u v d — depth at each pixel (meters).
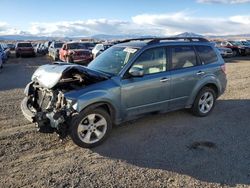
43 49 36.03
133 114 5.36
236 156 4.55
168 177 3.93
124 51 5.60
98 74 5.10
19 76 14.09
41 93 5.27
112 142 5.07
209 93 6.52
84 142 4.76
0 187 3.67
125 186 3.71
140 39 6.27
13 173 4.01
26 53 31.45
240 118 6.45
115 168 4.17
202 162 4.35
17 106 7.43
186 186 3.72
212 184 3.77
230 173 4.04
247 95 8.67
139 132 5.52
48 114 4.68
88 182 3.80
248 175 3.99
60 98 4.73
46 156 4.53
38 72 5.23
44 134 5.38
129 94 5.16
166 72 5.70
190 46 6.24
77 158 4.47
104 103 4.90
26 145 4.91
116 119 5.15
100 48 19.38
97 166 4.22
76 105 4.58
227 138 5.29
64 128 4.59
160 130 5.63
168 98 5.77
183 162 4.35
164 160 4.41
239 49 28.38
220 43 29.88
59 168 4.16
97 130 4.91
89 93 4.72
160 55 5.66
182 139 5.22
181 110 6.88
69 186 3.70
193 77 6.09
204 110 6.49
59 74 4.68
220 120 6.28
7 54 25.84
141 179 3.88
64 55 20.83
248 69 15.58
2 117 6.43
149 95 5.44
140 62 5.36
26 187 3.68
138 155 4.59
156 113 5.80
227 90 9.34
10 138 5.19
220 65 6.69
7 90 9.80
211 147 4.89
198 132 5.56
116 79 5.07
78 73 5.11
